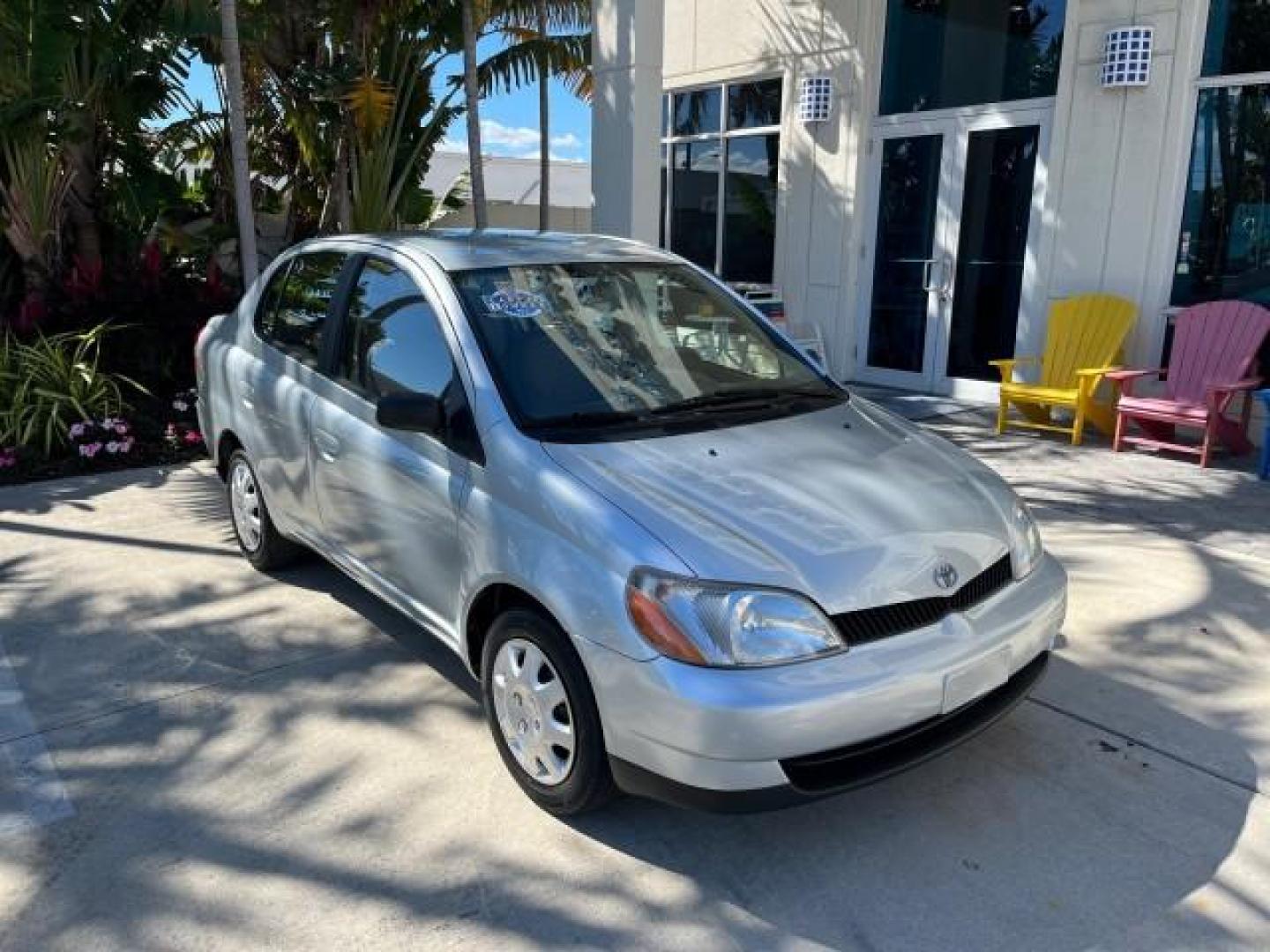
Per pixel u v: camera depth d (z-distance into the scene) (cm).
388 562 375
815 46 990
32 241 862
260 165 1194
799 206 1032
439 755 342
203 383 525
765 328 430
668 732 260
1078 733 354
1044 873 283
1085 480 651
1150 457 709
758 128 1073
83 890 277
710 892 276
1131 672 397
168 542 550
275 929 262
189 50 948
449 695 383
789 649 261
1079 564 506
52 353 749
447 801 316
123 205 940
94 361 777
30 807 314
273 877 282
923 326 959
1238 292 739
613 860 289
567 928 263
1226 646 417
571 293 383
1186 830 301
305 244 470
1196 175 746
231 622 447
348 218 1080
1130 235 775
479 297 363
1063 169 809
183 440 749
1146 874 283
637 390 356
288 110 1085
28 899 273
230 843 297
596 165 927
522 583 296
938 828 303
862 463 332
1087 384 732
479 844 296
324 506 413
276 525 470
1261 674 394
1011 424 811
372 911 269
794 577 269
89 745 350
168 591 481
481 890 277
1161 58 740
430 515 342
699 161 1155
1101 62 771
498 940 258
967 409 879
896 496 311
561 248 413
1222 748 344
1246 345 685
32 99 788
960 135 896
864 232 991
